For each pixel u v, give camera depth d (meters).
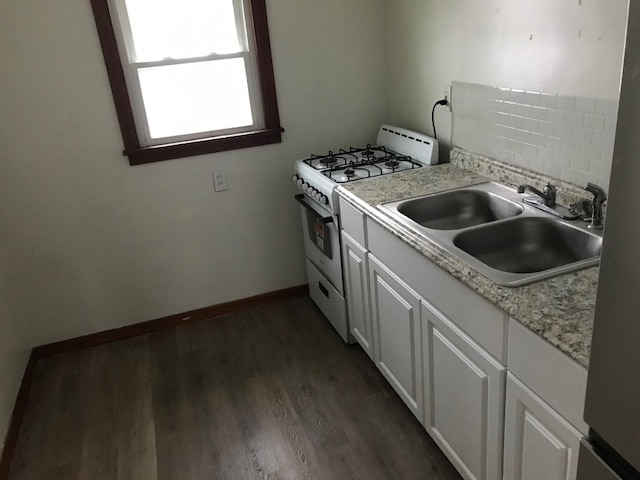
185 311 3.18
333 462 2.07
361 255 2.31
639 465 0.89
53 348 2.97
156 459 2.17
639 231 0.80
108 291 2.98
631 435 0.90
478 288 1.44
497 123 2.27
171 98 2.85
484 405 1.58
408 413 2.30
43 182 2.69
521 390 1.37
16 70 2.50
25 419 2.46
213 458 2.15
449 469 2.00
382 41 3.03
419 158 2.72
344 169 2.70
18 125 2.57
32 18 2.45
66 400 2.58
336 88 3.03
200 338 3.02
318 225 2.78
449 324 1.68
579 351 1.13
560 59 1.87
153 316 3.12
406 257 1.89
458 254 1.61
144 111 2.79
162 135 2.89
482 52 2.27
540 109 2.01
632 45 0.76
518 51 2.06
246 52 2.86
